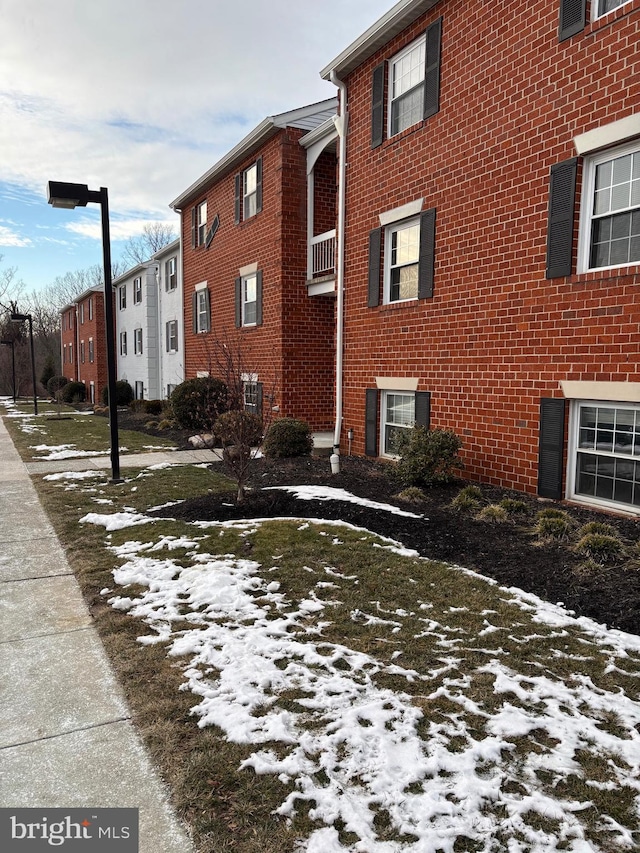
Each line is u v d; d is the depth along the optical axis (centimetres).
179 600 411
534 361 665
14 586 449
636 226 565
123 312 2898
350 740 249
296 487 764
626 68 554
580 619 368
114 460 868
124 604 404
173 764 238
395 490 729
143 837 200
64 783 229
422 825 202
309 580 442
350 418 1045
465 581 434
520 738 251
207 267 1688
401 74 898
